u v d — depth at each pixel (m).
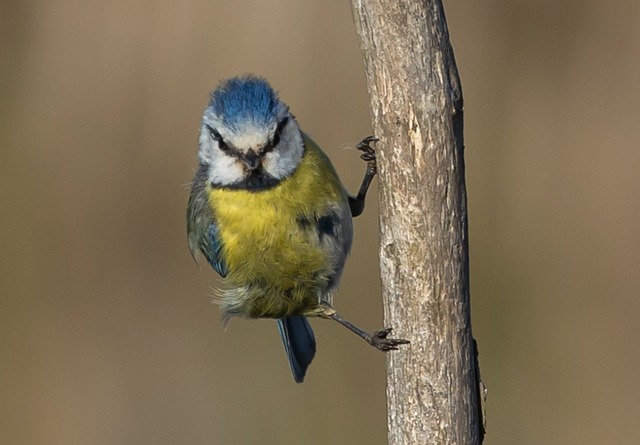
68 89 13.63
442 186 6.34
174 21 13.34
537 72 13.19
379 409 12.56
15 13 13.84
